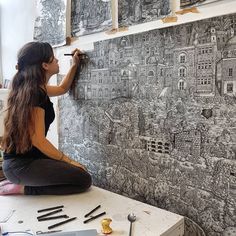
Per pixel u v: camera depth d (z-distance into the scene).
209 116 1.04
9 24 2.30
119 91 1.38
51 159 1.36
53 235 0.91
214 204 1.06
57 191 1.31
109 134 1.46
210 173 1.06
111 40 1.38
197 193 1.11
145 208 1.15
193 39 1.06
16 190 1.32
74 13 1.59
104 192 1.35
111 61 1.40
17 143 1.30
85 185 1.34
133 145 1.34
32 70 1.33
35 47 1.37
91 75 1.53
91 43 1.50
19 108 1.27
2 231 0.97
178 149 1.16
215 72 1.01
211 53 1.02
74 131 1.69
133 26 1.28
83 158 1.64
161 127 1.21
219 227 1.05
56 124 1.84
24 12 2.08
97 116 1.52
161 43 1.17
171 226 1.00
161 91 1.19
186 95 1.11
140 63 1.26
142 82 1.26
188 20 1.08
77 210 1.14
